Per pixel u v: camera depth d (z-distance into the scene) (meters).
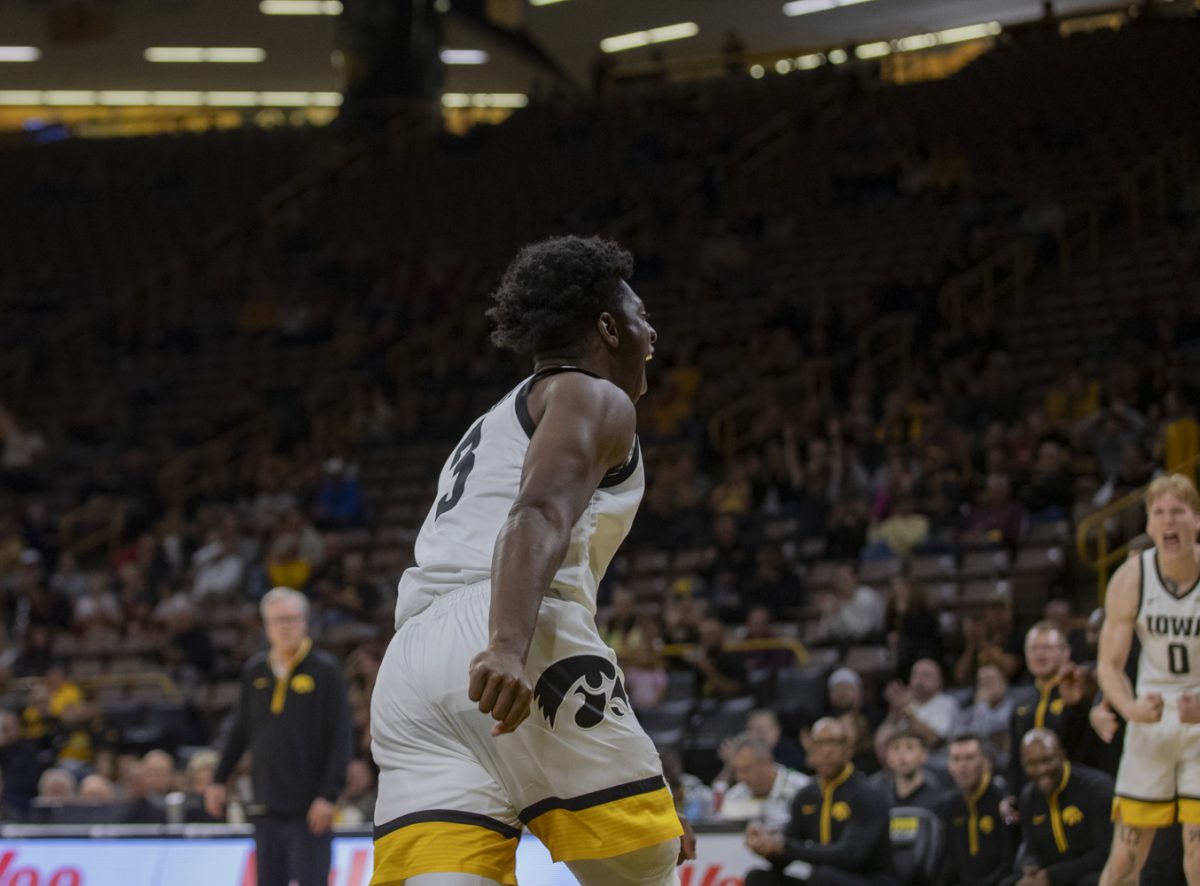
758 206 29.19
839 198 29.05
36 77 46.03
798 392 23.27
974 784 9.08
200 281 32.72
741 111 34.91
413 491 23.28
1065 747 8.48
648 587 19.09
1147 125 28.03
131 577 21.89
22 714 17.81
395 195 34.34
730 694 15.66
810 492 20.02
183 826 10.55
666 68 44.62
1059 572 16.41
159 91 47.84
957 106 31.88
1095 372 20.78
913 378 21.98
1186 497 6.47
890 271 26.09
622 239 29.84
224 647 20.19
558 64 44.47
